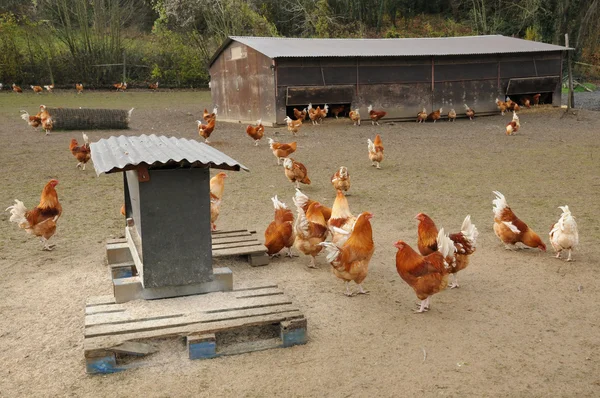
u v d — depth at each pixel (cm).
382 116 2317
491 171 1371
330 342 504
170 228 534
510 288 636
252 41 2430
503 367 458
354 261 589
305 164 1487
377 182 1253
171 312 507
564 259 734
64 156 1575
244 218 950
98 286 639
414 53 2442
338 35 4550
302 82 2275
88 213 986
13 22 4141
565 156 1563
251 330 536
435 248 644
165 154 541
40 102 3184
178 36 4281
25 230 790
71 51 4038
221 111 2711
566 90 3800
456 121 2480
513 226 754
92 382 438
